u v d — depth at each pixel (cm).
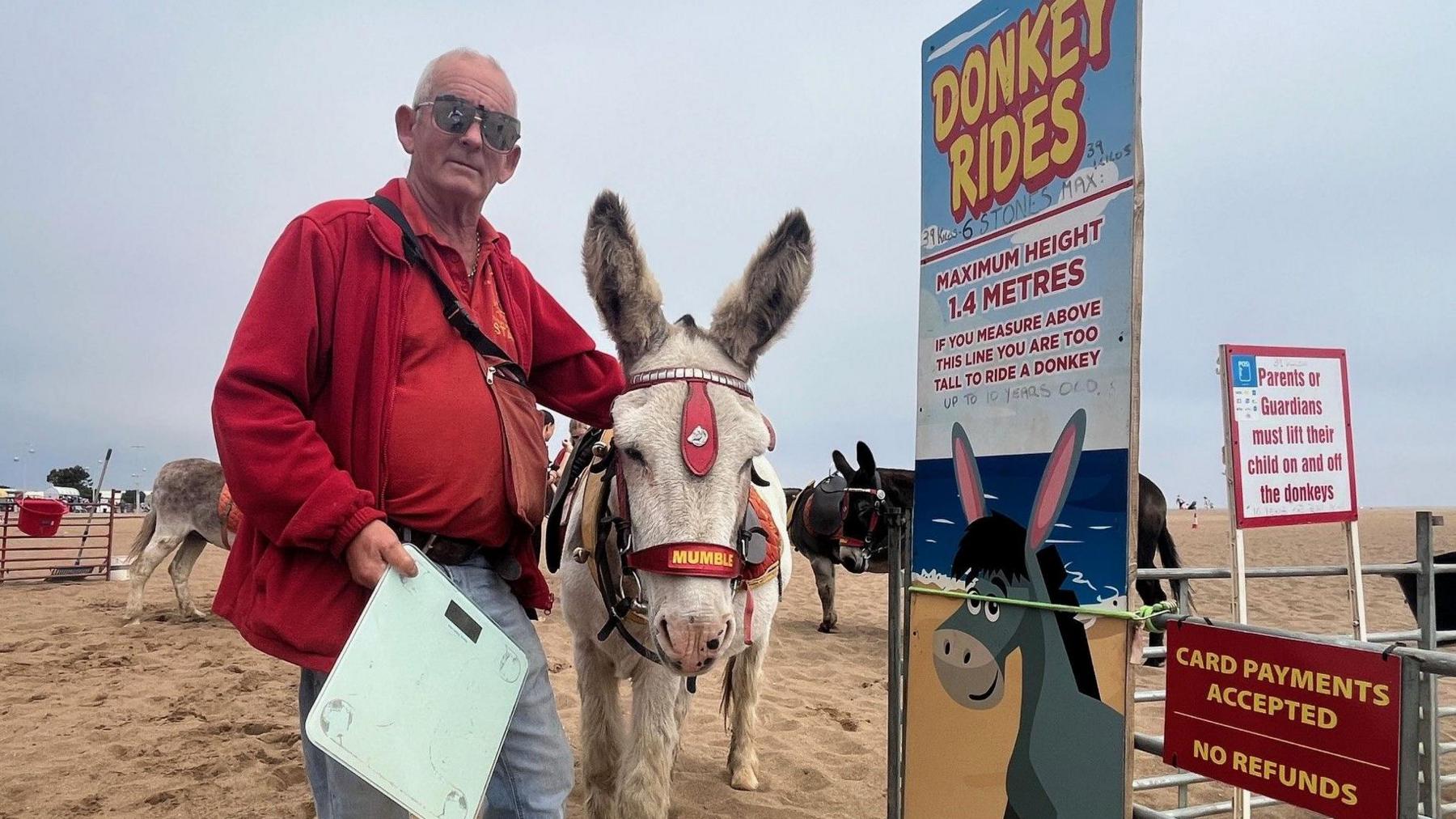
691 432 204
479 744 169
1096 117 198
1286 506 322
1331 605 1087
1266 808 407
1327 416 336
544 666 210
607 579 243
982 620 234
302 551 174
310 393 182
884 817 384
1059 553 207
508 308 217
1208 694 181
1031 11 221
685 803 393
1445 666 136
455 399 188
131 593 816
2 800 369
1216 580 1350
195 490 827
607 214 242
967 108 247
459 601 174
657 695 266
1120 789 186
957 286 250
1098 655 194
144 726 479
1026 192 222
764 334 247
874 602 1123
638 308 241
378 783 152
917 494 267
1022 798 216
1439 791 331
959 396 248
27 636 744
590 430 306
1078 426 202
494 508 195
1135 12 189
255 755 429
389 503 182
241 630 177
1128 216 189
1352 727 152
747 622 266
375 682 155
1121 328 190
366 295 182
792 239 251
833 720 542
